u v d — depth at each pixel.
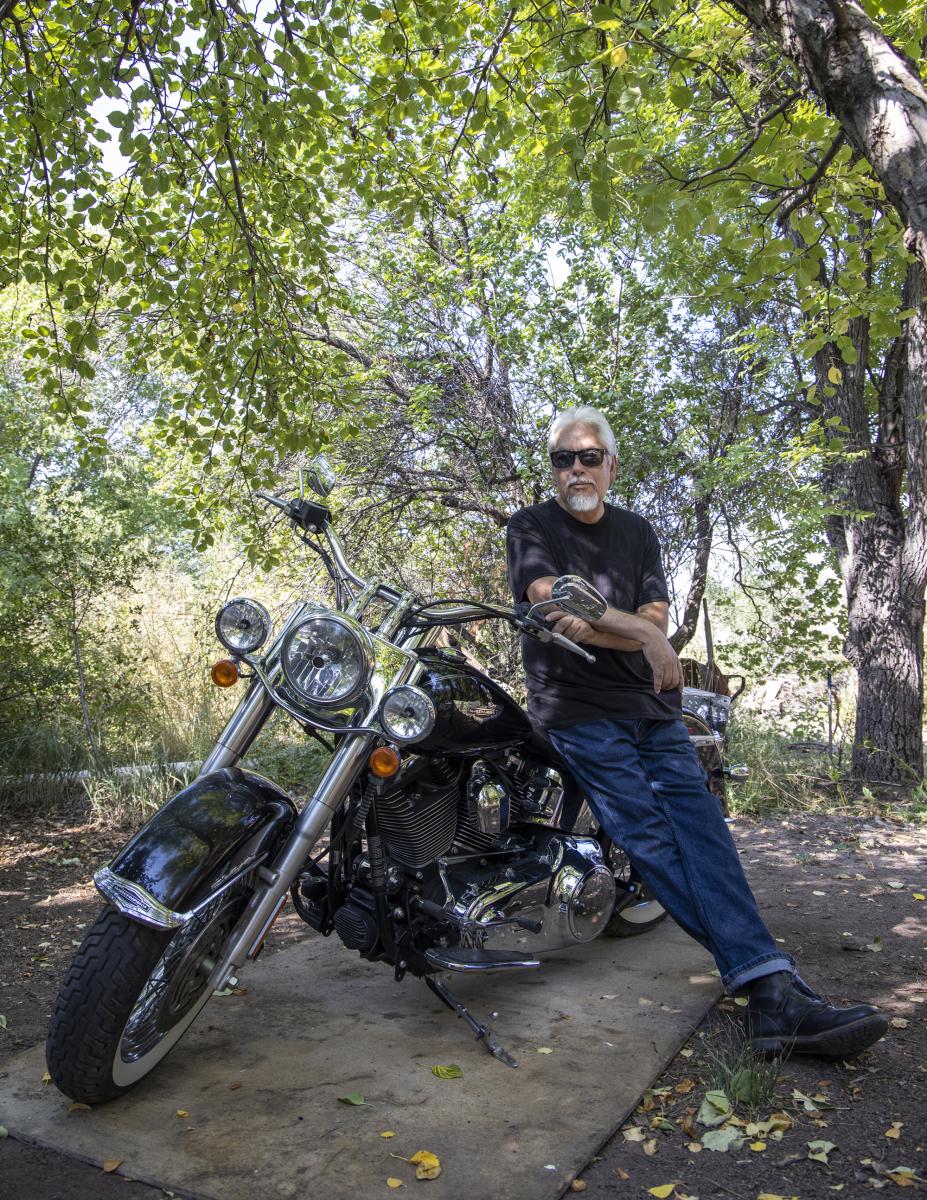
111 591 7.09
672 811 3.10
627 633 3.00
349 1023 3.08
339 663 2.57
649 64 3.93
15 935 4.07
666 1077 2.77
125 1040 2.58
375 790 2.74
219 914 2.67
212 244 5.38
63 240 4.98
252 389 5.29
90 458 5.66
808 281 3.21
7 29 4.83
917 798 6.67
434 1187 2.20
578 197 3.18
